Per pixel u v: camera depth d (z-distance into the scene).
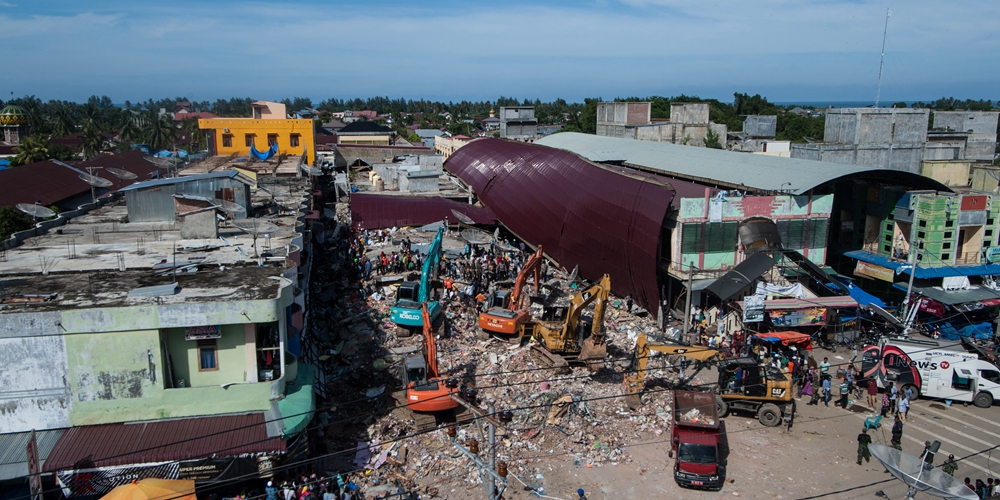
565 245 55.47
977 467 28.09
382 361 35.41
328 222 67.56
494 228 65.62
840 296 42.38
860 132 76.00
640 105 112.94
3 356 22.50
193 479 22.64
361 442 28.48
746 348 37.91
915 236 47.84
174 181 41.50
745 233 45.06
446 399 28.94
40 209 38.12
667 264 47.41
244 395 24.59
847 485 26.69
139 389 23.69
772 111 190.25
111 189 78.75
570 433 29.88
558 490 25.86
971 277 47.88
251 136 87.31
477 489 25.47
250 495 23.47
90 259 31.23
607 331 42.75
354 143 148.38
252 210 46.00
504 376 35.00
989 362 34.50
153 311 23.22
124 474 22.22
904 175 47.62
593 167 57.50
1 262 30.58
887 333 43.28
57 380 23.03
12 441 22.61
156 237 36.88
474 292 47.25
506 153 75.06
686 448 26.33
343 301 45.50
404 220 62.75
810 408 34.19
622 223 48.19
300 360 31.45
